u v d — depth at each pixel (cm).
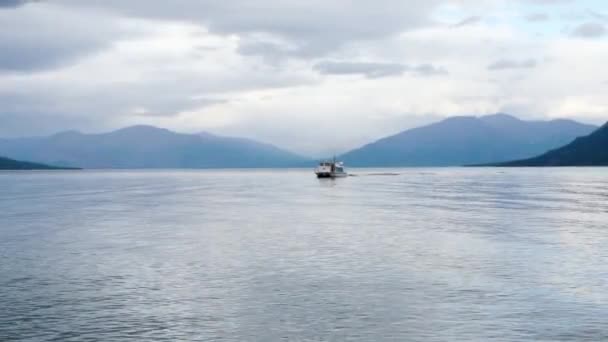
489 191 13775
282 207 9362
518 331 2712
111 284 3634
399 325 2805
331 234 5838
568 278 3731
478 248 4903
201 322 2866
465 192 13438
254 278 3781
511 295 3325
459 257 4478
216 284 3622
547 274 3850
